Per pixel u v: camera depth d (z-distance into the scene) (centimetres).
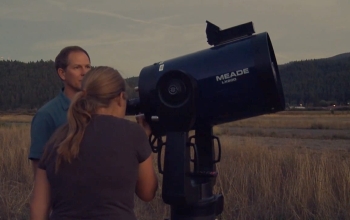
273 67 270
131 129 215
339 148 1880
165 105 256
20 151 923
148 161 221
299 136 2809
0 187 684
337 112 8981
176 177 248
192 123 256
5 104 9125
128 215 210
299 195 573
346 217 531
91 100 215
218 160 285
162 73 273
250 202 612
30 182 712
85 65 301
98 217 204
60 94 298
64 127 221
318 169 652
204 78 267
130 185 212
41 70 10138
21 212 590
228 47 272
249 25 270
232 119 282
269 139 2495
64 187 206
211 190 269
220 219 558
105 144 207
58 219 207
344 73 12738
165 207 603
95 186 204
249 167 743
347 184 605
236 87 264
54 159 212
